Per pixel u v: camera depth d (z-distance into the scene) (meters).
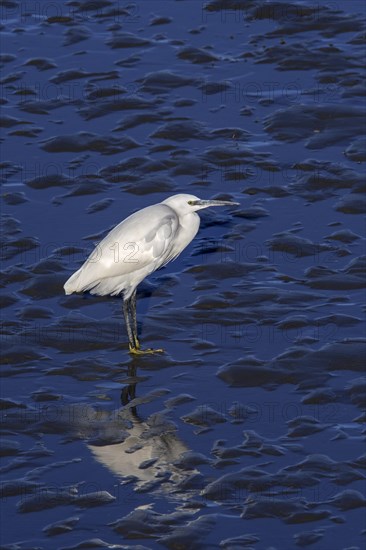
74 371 15.90
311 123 22.83
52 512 13.00
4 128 23.19
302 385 15.33
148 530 12.61
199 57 25.69
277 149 22.02
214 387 15.42
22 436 14.49
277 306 17.23
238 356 16.06
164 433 14.46
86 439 14.41
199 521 12.71
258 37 26.56
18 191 20.88
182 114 23.36
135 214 16.59
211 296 17.56
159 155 21.88
